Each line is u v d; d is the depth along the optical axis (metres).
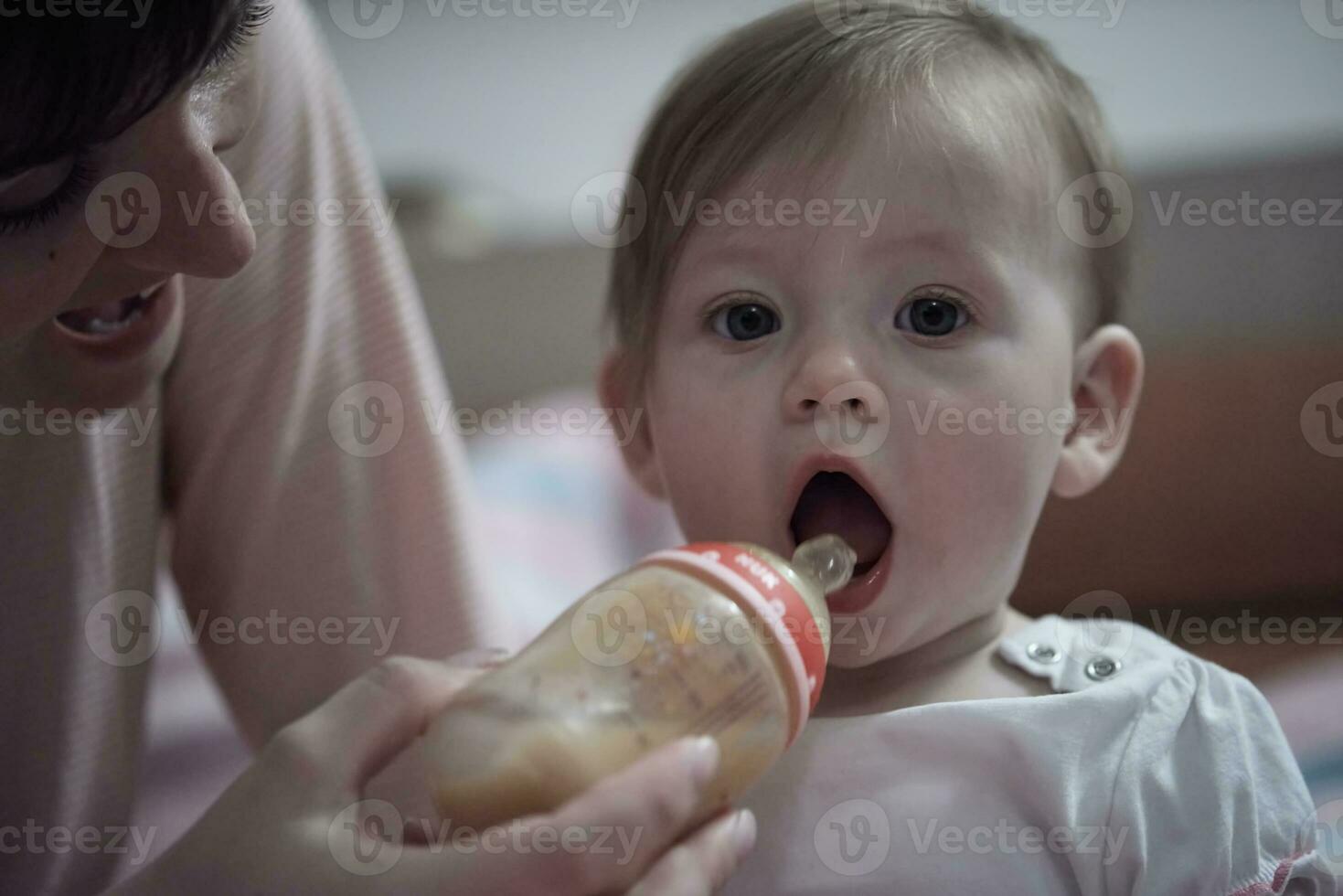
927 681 0.79
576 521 1.71
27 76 0.45
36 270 0.52
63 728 0.83
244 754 1.32
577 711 0.53
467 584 1.01
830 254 0.72
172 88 0.49
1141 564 1.55
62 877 0.85
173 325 0.71
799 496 0.72
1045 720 0.70
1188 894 0.67
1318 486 1.56
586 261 2.00
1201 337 1.61
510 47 1.96
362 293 1.01
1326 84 1.65
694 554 0.58
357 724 0.60
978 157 0.74
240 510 0.95
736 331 0.76
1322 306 1.60
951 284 0.73
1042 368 0.76
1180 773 0.71
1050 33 1.68
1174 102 1.69
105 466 0.85
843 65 0.77
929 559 0.72
